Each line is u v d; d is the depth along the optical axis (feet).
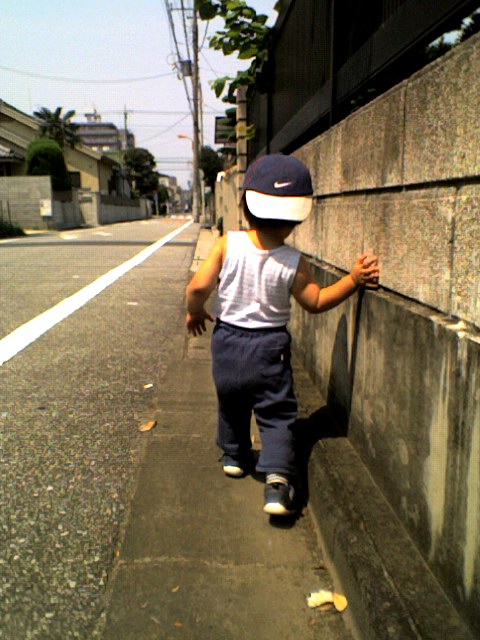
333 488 7.33
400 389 6.46
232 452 8.78
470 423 4.79
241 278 7.50
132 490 8.50
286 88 16.53
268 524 7.75
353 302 8.39
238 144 28.19
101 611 6.08
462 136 5.01
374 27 8.57
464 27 6.36
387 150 6.95
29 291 24.91
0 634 5.74
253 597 6.33
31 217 85.51
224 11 18.25
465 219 5.04
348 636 5.78
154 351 16.07
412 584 5.52
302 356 12.66
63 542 7.23
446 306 5.47
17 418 11.12
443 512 5.36
